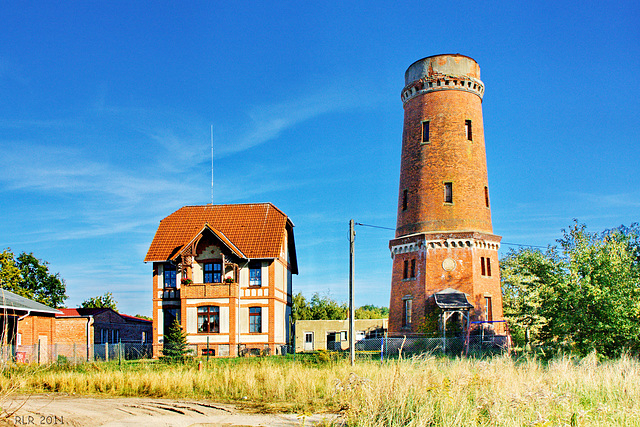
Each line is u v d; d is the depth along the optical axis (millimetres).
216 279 43500
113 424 13758
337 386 15359
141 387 20266
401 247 43688
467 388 14711
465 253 41031
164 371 23453
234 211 46812
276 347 43000
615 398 14742
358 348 46938
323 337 64500
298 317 80312
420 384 14281
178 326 39844
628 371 17984
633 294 26219
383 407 12945
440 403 12781
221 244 43281
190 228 45688
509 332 41562
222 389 19438
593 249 26844
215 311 42281
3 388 14977
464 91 44031
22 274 53500
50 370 25141
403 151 45625
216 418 14641
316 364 26531
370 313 93625
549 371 18703
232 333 41719
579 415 11852
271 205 46969
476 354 34656
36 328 36312
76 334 43406
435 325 39594
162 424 13789
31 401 17375
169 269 44031
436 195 42625
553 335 27484
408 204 44031
